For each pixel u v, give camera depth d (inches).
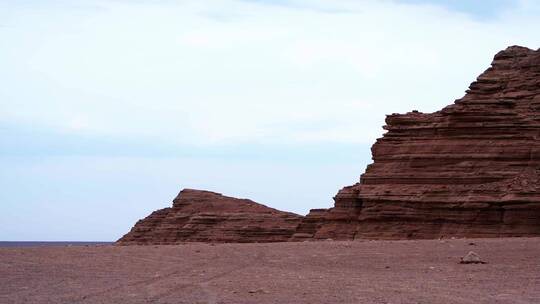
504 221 2645.2
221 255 1565.0
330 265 1414.9
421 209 2822.3
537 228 2591.0
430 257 1540.4
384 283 1138.7
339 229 3053.6
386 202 2918.3
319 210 3567.9
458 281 1171.9
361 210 3011.8
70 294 986.7
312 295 998.4
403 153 2992.1
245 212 4542.3
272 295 994.7
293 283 1126.4
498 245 1754.4
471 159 2849.4
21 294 987.3
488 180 2778.1
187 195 4849.9
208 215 4537.4
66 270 1269.7
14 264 1343.5
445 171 2861.7
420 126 3006.9
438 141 2930.6
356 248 1726.1
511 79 3110.2
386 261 1480.1
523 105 2970.0
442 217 2770.7
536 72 3085.6
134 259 1457.9
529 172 2743.6
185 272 1261.1
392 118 3093.0
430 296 991.6
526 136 2824.8
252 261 1462.8
